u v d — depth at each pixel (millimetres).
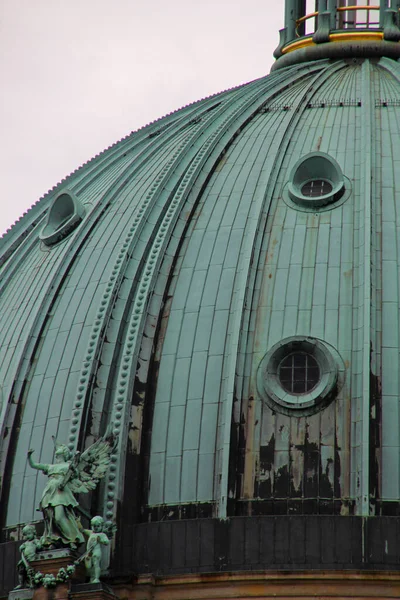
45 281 112062
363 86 121188
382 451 95875
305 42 134125
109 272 108500
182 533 95562
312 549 93750
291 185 109938
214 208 110750
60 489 94125
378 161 111875
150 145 122562
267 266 105062
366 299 100875
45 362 105500
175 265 107375
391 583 91812
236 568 94125
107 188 117812
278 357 99938
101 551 94375
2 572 98625
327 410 97875
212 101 127812
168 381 100875
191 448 97938
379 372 98438
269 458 96875
